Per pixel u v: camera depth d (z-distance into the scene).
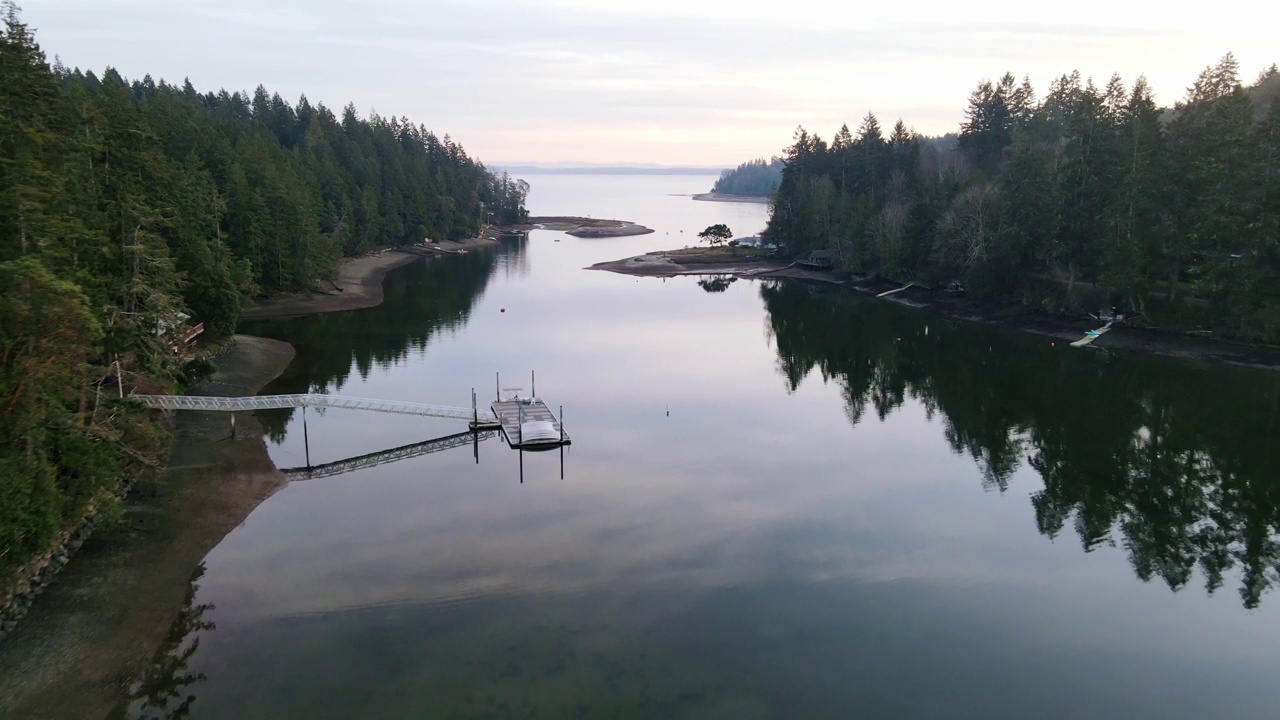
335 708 24.70
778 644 28.56
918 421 54.81
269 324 83.62
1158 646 29.03
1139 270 76.56
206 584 32.00
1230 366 67.25
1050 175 85.25
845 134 152.62
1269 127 68.19
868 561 34.84
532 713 24.56
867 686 26.30
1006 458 47.75
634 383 63.81
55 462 32.03
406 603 30.73
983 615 30.78
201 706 24.77
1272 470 45.97
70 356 29.98
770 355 74.50
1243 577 34.19
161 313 45.38
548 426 50.12
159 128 89.81
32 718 24.11
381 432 51.31
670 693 25.66
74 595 30.25
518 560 34.31
